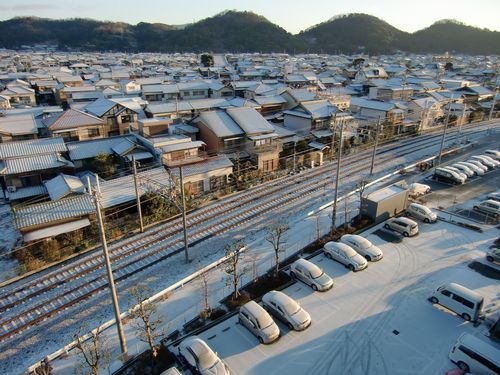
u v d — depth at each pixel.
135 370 13.72
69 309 17.70
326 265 20.52
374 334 15.47
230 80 86.06
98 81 79.56
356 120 50.03
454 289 16.66
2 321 16.86
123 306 17.83
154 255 22.27
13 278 20.00
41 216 23.11
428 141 47.88
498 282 18.89
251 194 31.41
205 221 26.62
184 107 48.47
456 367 13.84
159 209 26.64
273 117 50.16
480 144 45.91
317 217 25.84
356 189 30.47
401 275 19.53
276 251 19.05
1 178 30.67
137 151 33.78
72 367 13.99
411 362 14.09
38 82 73.31
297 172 37.00
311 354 14.41
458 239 23.19
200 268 20.88
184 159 32.97
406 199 26.80
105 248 12.70
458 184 32.69
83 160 33.34
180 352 13.95
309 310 16.91
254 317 15.20
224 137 35.88
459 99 60.53
